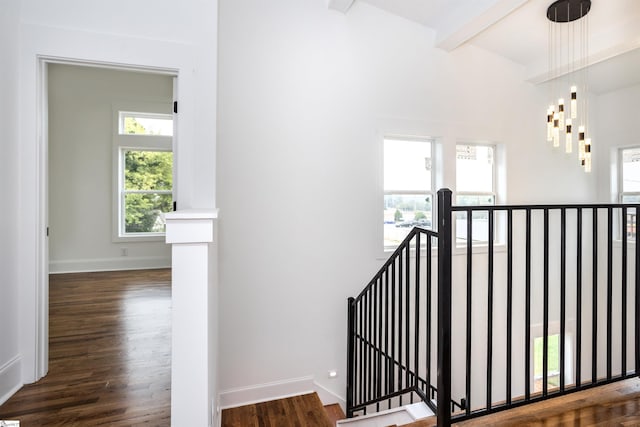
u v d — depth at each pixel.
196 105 2.33
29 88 2.01
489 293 1.46
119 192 5.32
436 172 3.67
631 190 4.20
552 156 4.14
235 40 2.83
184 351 1.36
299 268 3.03
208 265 1.39
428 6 3.17
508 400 1.46
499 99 3.86
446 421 1.34
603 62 3.59
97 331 2.84
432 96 3.54
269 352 2.94
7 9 1.90
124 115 5.34
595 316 1.55
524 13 3.03
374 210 3.28
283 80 2.97
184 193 2.33
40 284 2.08
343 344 3.17
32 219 2.02
